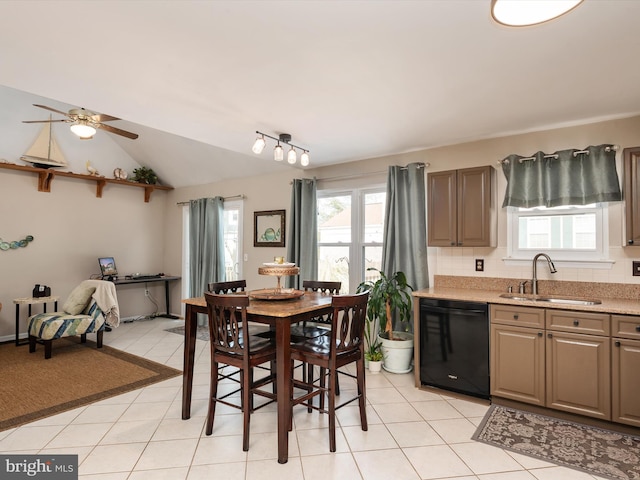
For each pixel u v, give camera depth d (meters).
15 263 4.99
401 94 2.56
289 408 2.35
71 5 1.59
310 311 2.46
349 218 4.57
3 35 1.83
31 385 3.33
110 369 3.77
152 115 2.99
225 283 3.39
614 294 2.95
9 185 4.94
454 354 3.09
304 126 3.24
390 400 3.04
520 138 3.40
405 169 3.96
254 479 1.99
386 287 3.64
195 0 1.57
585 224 3.13
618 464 2.13
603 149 2.96
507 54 2.01
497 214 3.49
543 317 2.69
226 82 2.37
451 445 2.35
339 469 2.09
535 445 2.34
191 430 2.53
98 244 5.84
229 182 5.74
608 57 2.04
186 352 2.71
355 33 1.82
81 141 5.63
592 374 2.52
